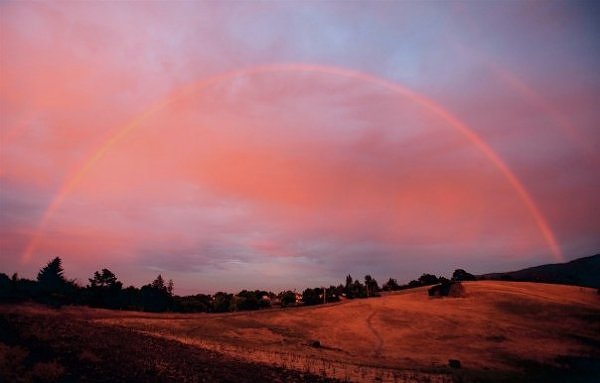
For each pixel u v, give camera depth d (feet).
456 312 241.55
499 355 156.87
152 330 154.61
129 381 69.97
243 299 294.05
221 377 85.51
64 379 64.54
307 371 106.63
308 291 343.87
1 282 204.03
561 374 133.28
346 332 197.06
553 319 222.89
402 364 134.10
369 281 388.98
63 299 209.97
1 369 61.21
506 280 418.92
